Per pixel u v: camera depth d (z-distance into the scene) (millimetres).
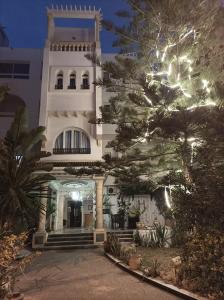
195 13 11594
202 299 5762
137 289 7035
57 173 16234
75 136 17781
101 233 15703
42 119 17469
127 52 14195
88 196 20547
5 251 6270
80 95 18094
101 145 17562
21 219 11180
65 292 6961
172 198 7746
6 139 11750
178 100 11305
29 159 11688
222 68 10859
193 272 6617
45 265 10570
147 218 19281
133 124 10836
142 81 10602
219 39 11711
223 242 6078
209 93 10086
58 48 19062
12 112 20688
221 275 5926
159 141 11570
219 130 7191
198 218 6859
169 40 12414
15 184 11086
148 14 12359
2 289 6051
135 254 10625
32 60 21500
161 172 13016
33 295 6730
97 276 8562
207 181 6762
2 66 21453
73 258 12070
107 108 12805
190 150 9188
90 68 18641
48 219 17609
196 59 11938
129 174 12867
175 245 12500
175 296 6375
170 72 12195
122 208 19562
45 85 18094
